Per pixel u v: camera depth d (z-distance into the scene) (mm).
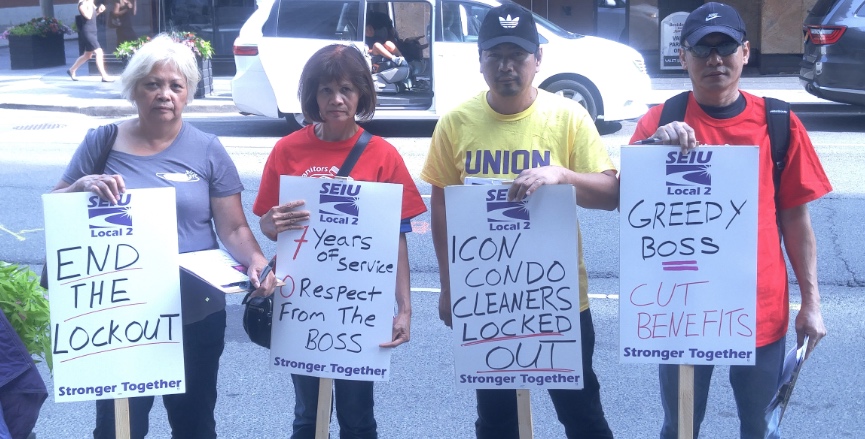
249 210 8172
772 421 3193
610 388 4801
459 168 3287
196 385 3352
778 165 3072
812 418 4441
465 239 3012
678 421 3064
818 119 12555
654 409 4562
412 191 3365
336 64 3182
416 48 12008
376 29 11562
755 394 3131
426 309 5973
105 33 17766
